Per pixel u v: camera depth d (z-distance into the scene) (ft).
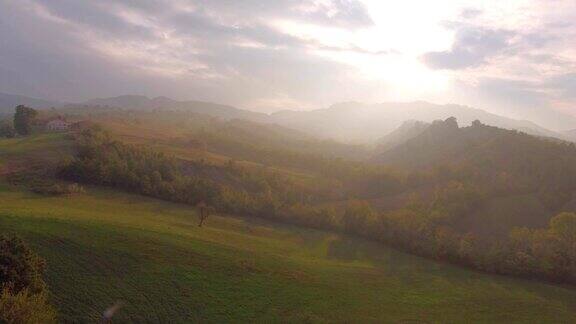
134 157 446.19
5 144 436.76
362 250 367.04
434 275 319.47
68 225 248.11
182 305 207.62
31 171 362.94
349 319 223.92
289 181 533.96
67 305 186.09
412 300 263.70
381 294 265.54
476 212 479.41
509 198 497.46
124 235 255.91
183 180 416.26
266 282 248.52
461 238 381.60
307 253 331.98
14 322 139.85
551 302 284.20
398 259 353.92
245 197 422.41
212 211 349.41
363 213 418.10
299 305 230.27
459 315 250.16
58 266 208.23
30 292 167.73
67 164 369.91
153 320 193.16
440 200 488.44
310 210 420.77
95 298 195.52
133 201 361.10
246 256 279.08
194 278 232.53
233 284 237.45
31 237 223.30
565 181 504.02
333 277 279.28
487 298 281.33
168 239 269.85
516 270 331.57
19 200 291.17
